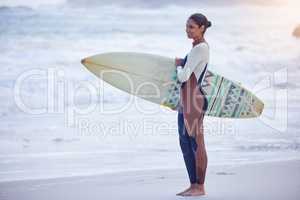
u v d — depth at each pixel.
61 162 10.83
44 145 11.95
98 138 12.51
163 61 9.30
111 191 8.69
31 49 17.98
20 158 11.05
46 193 8.62
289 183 9.13
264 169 10.03
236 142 12.23
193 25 8.09
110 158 11.09
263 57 18.95
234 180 9.26
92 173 9.97
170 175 9.73
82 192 8.64
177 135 12.77
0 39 18.56
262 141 12.27
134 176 9.62
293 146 12.06
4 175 9.93
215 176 9.50
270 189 8.73
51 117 13.83
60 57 18.03
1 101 14.59
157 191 8.67
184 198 8.20
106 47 19.03
